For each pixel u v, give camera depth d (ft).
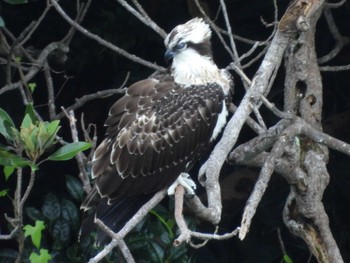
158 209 39.42
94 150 32.24
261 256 45.88
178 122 32.55
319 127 35.40
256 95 29.07
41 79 49.52
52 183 48.39
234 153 32.14
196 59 33.53
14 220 28.84
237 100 47.96
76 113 49.88
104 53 48.39
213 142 34.27
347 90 48.34
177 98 32.86
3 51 41.60
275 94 46.06
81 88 50.19
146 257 38.37
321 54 48.03
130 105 32.65
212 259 45.70
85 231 31.63
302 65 35.86
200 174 29.07
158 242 38.55
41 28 48.73
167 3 48.47
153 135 32.22
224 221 46.44
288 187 45.80
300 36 36.04
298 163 34.55
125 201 32.09
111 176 31.71
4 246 46.55
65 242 38.78
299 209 34.81
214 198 28.04
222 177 47.85
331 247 34.30
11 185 47.67
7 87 37.93
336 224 46.11
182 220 26.18
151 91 32.99
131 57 37.35
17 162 27.71
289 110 35.70
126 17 47.42
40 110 49.47
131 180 31.96
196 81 33.32
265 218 45.57
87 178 32.19
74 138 29.19
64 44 41.06
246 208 27.50
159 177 32.45
